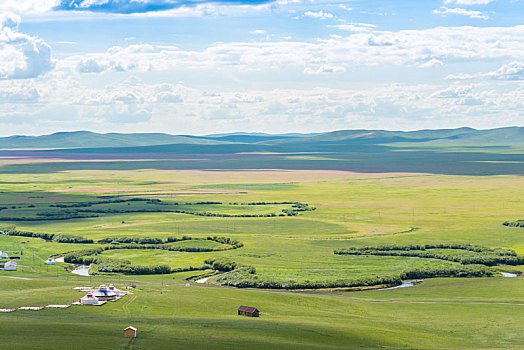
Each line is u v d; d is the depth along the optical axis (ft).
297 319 483.51
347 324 473.67
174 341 384.68
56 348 354.33
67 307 488.44
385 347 413.18
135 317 456.45
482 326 496.64
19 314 460.14
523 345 440.86
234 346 380.58
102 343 371.15
